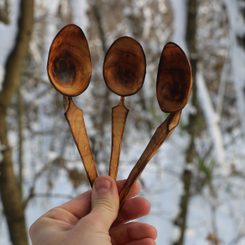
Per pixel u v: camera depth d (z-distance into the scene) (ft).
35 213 6.21
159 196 4.28
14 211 3.40
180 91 1.19
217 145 3.87
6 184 3.36
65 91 1.21
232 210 5.46
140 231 1.50
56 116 5.85
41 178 6.11
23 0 3.16
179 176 4.09
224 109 5.35
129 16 5.77
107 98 5.18
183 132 3.91
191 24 3.52
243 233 5.43
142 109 5.34
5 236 5.31
